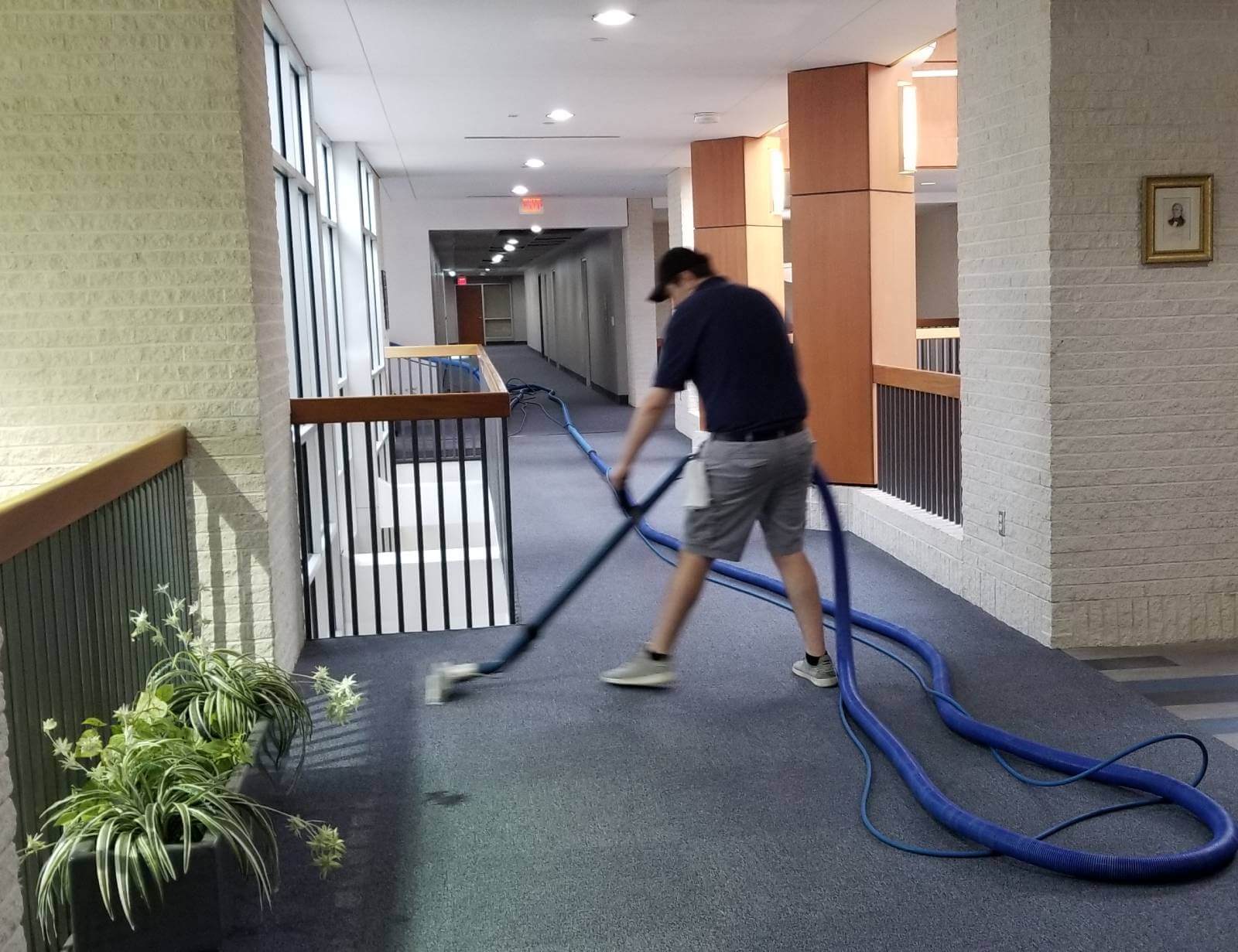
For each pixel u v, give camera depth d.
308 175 6.06
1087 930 2.26
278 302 4.22
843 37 5.58
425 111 7.26
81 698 2.53
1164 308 4.02
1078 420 4.04
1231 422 4.09
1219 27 3.94
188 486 3.71
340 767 3.19
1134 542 4.11
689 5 4.88
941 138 7.96
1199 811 2.65
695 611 4.72
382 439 9.52
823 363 6.43
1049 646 4.12
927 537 5.23
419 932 2.33
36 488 2.22
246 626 3.79
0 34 3.50
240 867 2.36
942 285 13.91
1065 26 3.88
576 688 3.81
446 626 4.61
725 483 3.46
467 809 2.90
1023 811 2.79
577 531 6.71
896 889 2.45
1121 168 3.96
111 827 2.07
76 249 3.60
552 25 5.15
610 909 2.40
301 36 5.29
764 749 3.24
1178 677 3.80
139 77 3.56
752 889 2.46
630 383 14.21
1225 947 2.19
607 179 11.48
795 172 6.44
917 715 3.48
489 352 33.00
